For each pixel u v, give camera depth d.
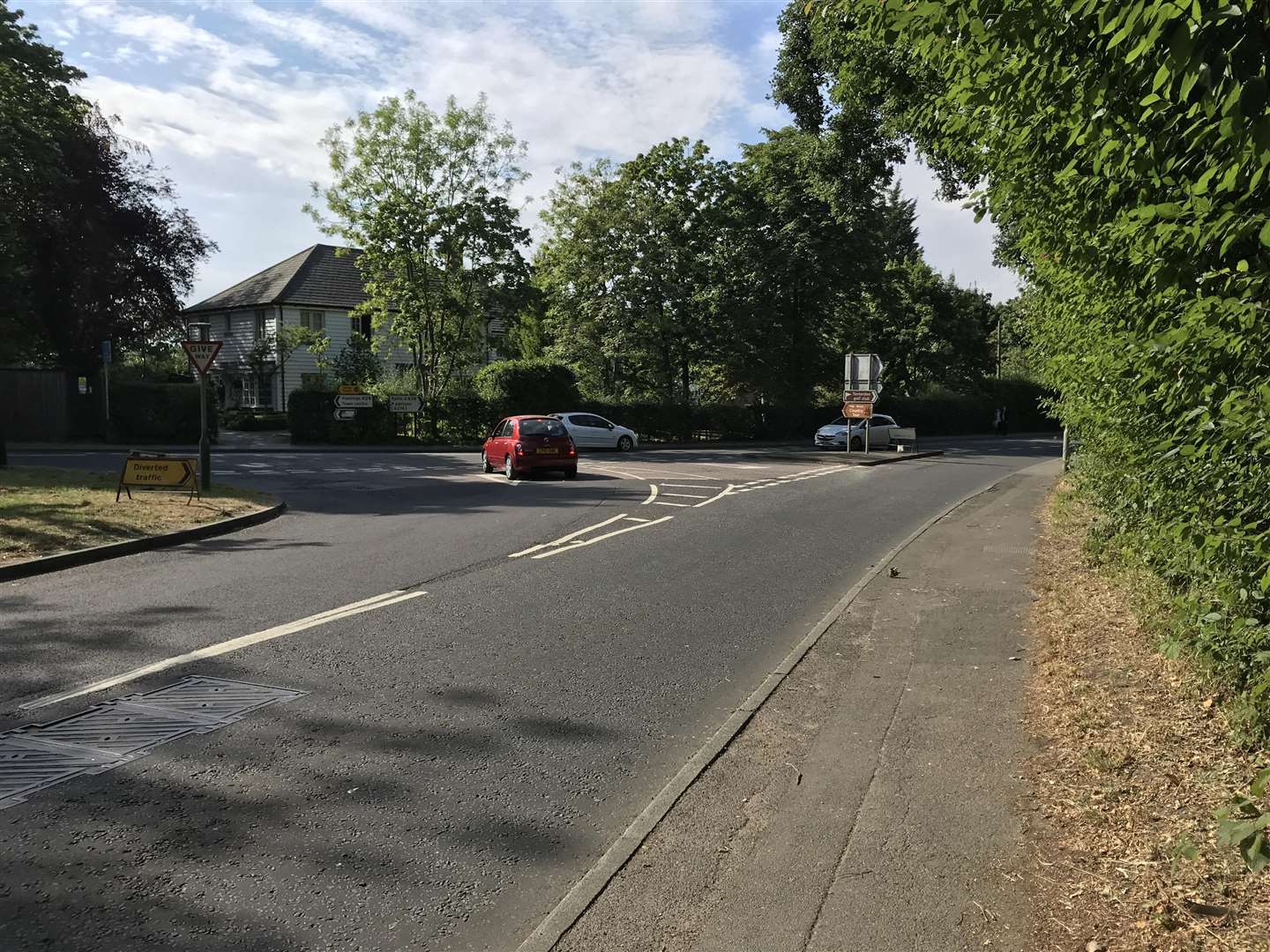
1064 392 10.77
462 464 26.70
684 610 8.12
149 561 10.41
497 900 3.48
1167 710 4.71
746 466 26.55
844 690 5.80
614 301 41.75
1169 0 2.55
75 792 4.36
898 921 3.16
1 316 31.48
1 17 29.48
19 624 7.44
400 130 36.59
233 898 3.45
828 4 5.39
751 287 43.19
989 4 3.73
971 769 4.43
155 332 37.09
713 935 3.14
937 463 28.66
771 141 42.66
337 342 51.81
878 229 44.28
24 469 18.92
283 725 5.23
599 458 30.70
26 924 3.26
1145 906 3.08
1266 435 3.23
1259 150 2.49
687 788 4.37
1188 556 4.80
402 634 7.21
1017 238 8.56
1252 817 2.95
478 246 37.62
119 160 35.28
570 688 5.95
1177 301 3.86
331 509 15.55
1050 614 7.33
